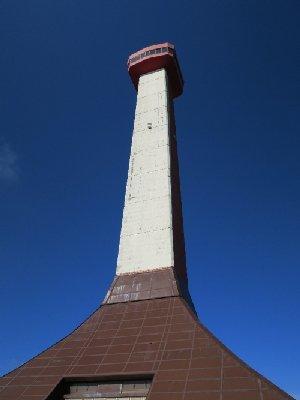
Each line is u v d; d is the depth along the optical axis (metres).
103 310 18.48
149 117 27.30
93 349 16.05
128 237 21.91
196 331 15.52
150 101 28.36
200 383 12.77
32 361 16.19
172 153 25.80
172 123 28.11
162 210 22.31
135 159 25.14
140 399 13.83
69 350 16.38
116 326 17.12
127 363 14.71
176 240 21.98
